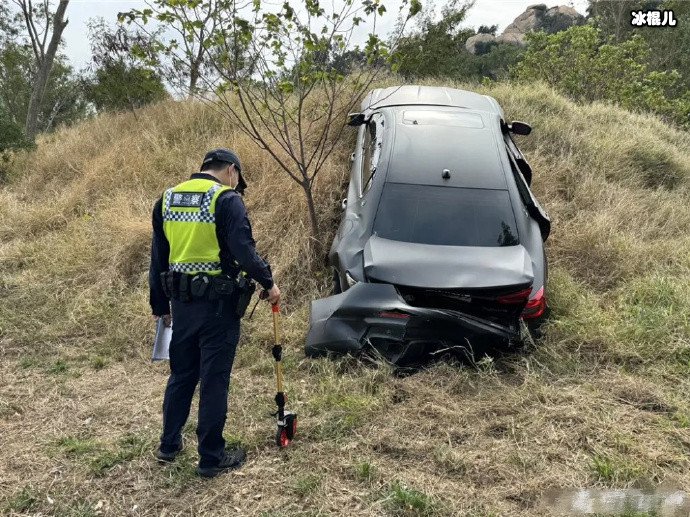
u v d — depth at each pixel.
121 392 3.81
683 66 22.39
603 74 12.71
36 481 2.94
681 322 4.39
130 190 6.77
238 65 4.99
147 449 3.18
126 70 9.73
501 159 4.83
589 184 6.70
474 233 4.31
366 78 6.36
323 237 5.54
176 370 3.00
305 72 4.92
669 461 3.08
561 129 7.87
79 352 4.34
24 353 4.33
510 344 3.99
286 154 6.48
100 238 5.82
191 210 2.80
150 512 2.76
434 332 3.86
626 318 4.50
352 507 2.77
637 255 5.49
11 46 18.77
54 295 5.11
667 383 3.85
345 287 4.12
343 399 3.62
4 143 8.65
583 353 4.14
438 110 5.45
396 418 3.44
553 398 3.63
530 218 4.64
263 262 2.81
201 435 2.91
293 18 4.77
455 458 3.07
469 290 3.86
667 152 7.98
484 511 2.74
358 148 5.63
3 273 5.58
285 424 3.15
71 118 22.91
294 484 2.91
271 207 5.88
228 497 2.85
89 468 3.01
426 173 4.65
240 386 3.83
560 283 4.86
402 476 2.97
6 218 6.64
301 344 4.32
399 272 3.93
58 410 3.59
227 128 7.66
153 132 8.02
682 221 6.38
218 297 2.80
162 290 3.00
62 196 7.06
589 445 3.20
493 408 3.54
